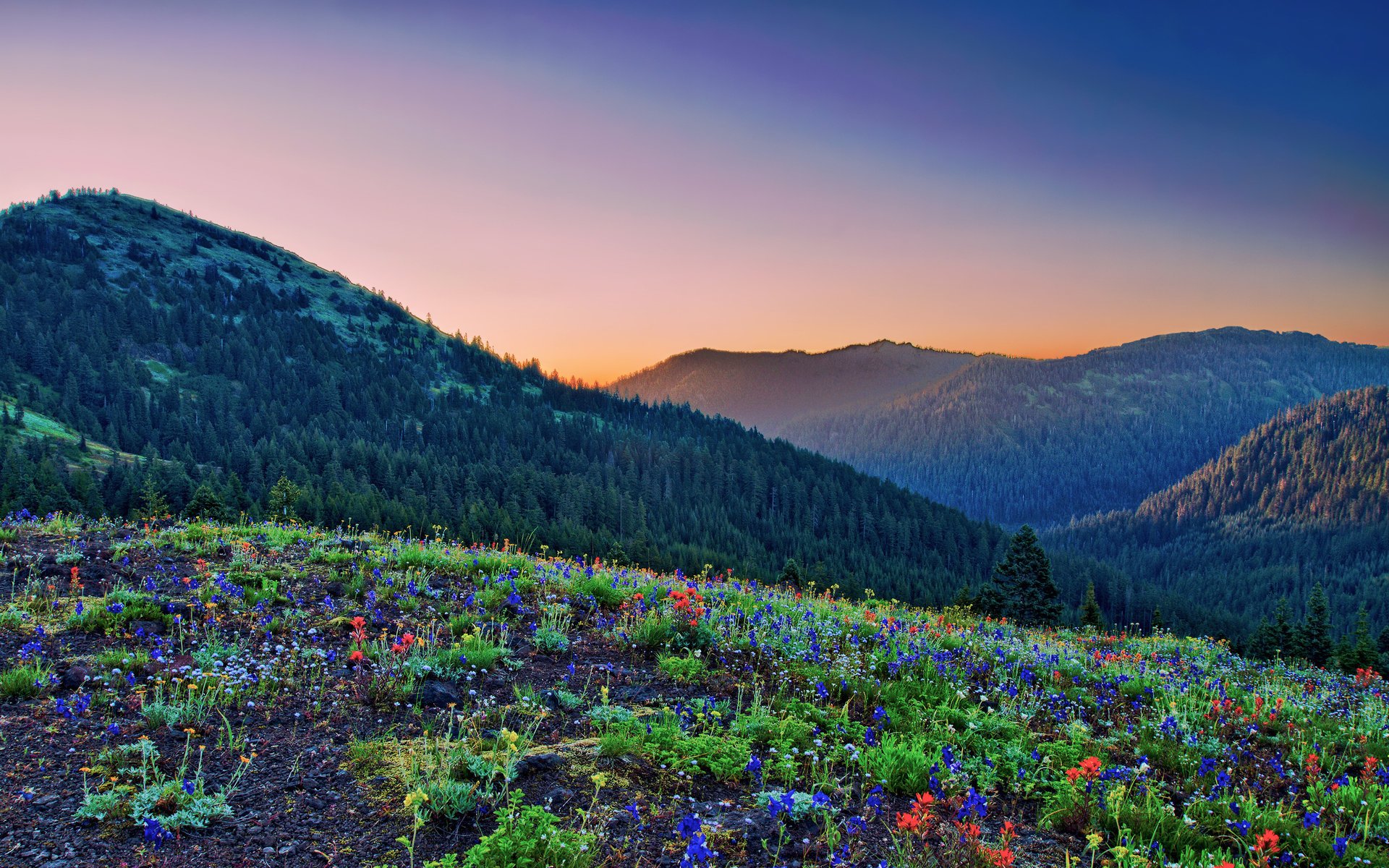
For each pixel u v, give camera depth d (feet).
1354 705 34.83
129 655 23.25
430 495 409.49
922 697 26.61
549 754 19.10
